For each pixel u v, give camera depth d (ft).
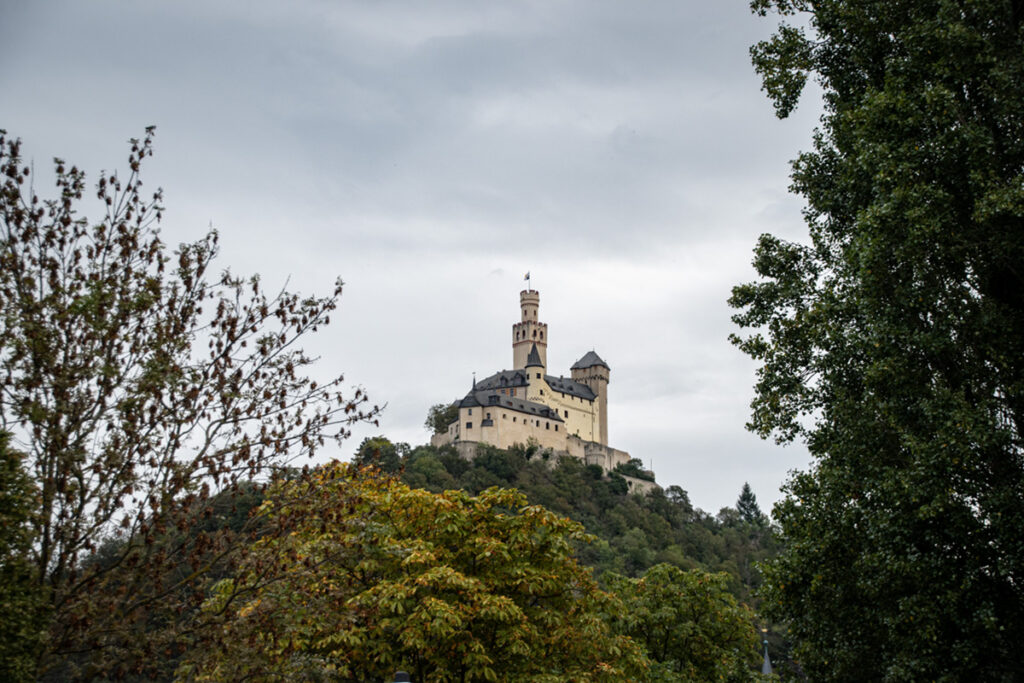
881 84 103.81
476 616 91.40
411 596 90.94
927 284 89.35
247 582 69.46
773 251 114.11
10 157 66.64
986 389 88.63
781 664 113.50
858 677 94.68
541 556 104.42
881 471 88.84
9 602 59.82
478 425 625.82
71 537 65.00
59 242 68.23
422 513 102.17
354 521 71.10
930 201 86.84
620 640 108.27
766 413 104.47
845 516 89.66
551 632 102.12
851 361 99.14
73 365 65.62
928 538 82.69
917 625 83.30
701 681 150.92
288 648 67.51
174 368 66.39
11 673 58.90
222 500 70.33
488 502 107.34
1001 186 83.82
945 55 90.63
